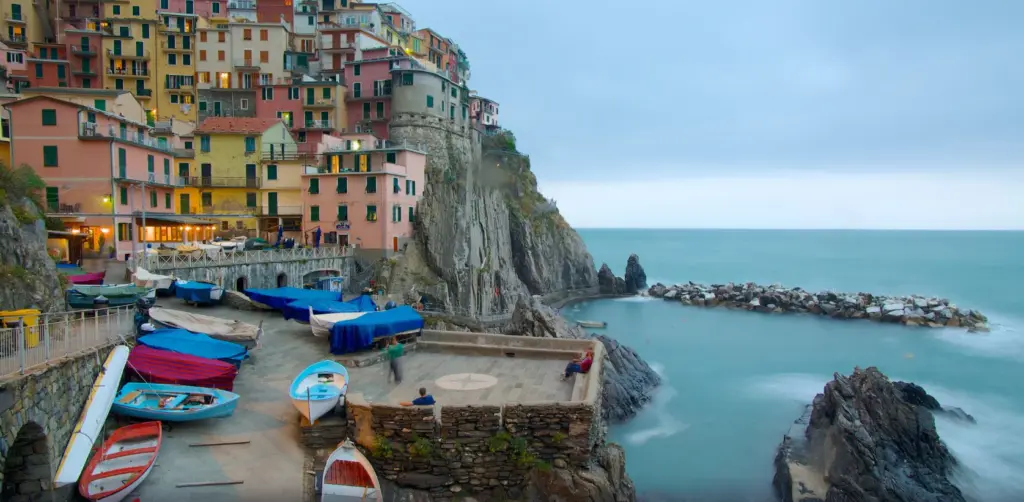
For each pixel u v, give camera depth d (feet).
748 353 226.79
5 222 87.51
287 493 54.85
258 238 222.89
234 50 320.91
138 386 69.46
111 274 151.84
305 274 204.13
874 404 126.72
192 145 258.98
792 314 319.47
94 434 57.98
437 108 297.53
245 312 126.21
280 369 85.97
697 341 248.52
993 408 163.63
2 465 44.86
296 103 304.30
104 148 174.50
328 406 63.82
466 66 474.90
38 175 168.86
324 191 241.35
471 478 60.80
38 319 70.28
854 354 228.02
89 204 173.78
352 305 114.52
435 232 249.75
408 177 247.29
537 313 182.80
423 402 63.00
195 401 68.90
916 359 221.87
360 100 305.12
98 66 309.63
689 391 175.52
